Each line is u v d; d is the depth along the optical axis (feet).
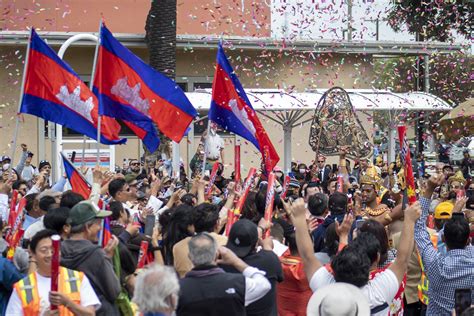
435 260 27.09
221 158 69.10
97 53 42.93
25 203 35.58
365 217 38.37
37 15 100.27
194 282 22.50
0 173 61.72
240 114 42.57
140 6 106.52
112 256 26.11
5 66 91.97
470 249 27.17
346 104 72.38
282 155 104.06
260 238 27.91
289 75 101.86
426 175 64.28
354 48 100.32
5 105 92.27
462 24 112.57
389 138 90.33
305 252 23.79
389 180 62.13
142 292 20.31
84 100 43.42
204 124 99.35
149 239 30.07
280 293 28.73
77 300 23.34
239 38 96.02
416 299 34.63
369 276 23.41
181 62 100.07
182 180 66.59
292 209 24.14
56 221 26.48
